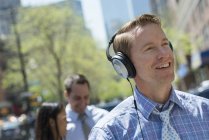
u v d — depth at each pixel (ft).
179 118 9.39
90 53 148.66
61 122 17.44
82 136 19.29
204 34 137.69
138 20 9.54
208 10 123.03
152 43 9.36
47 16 134.51
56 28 135.95
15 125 98.89
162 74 9.28
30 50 136.56
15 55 139.74
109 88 178.29
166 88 9.43
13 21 126.82
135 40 9.47
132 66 9.61
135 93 9.65
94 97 165.99
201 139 9.25
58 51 136.26
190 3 149.07
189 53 152.46
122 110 9.53
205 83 80.12
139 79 9.61
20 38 136.26
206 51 121.39
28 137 77.66
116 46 9.89
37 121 17.46
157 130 9.25
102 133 9.26
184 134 9.25
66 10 136.77
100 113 19.60
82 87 19.45
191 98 9.78
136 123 9.36
